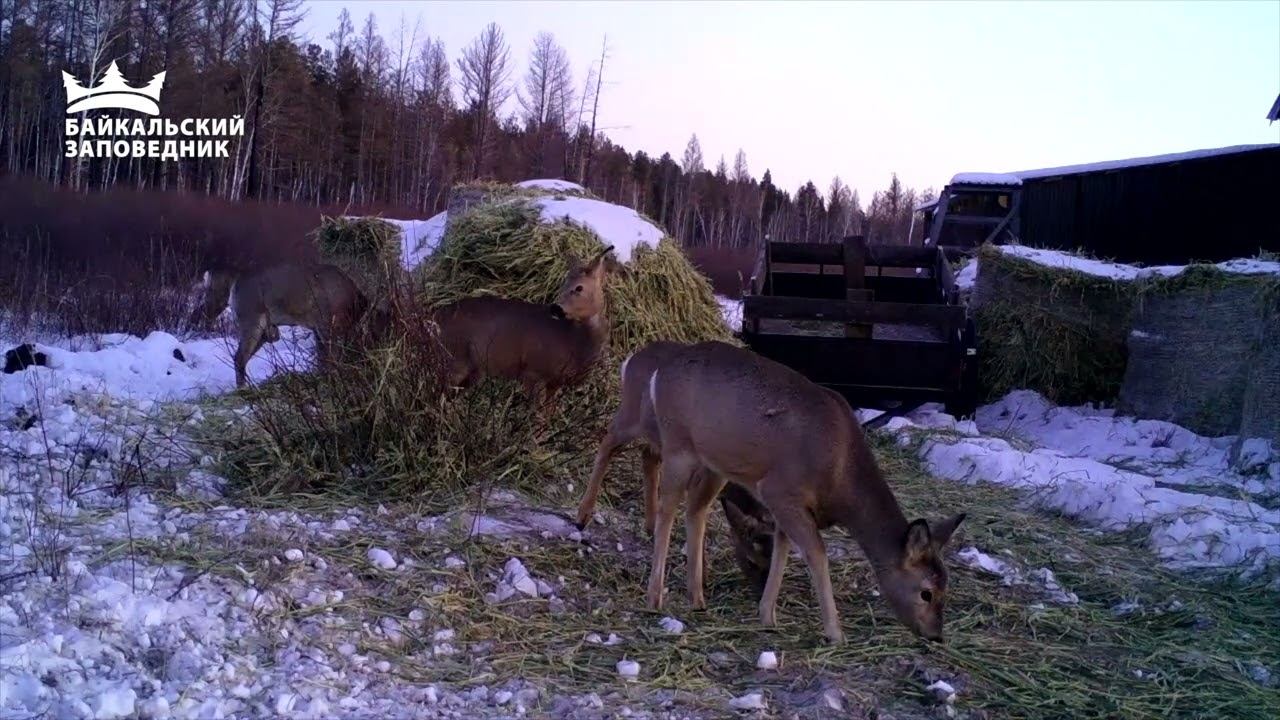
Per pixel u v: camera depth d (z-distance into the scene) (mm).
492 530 6355
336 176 36688
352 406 7105
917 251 12711
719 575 6383
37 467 6371
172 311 14891
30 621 4254
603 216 9836
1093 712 4836
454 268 9391
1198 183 17156
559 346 8062
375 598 5262
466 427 7148
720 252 24391
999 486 8938
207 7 31844
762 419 5367
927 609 5191
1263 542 7164
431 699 4355
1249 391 9797
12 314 13438
